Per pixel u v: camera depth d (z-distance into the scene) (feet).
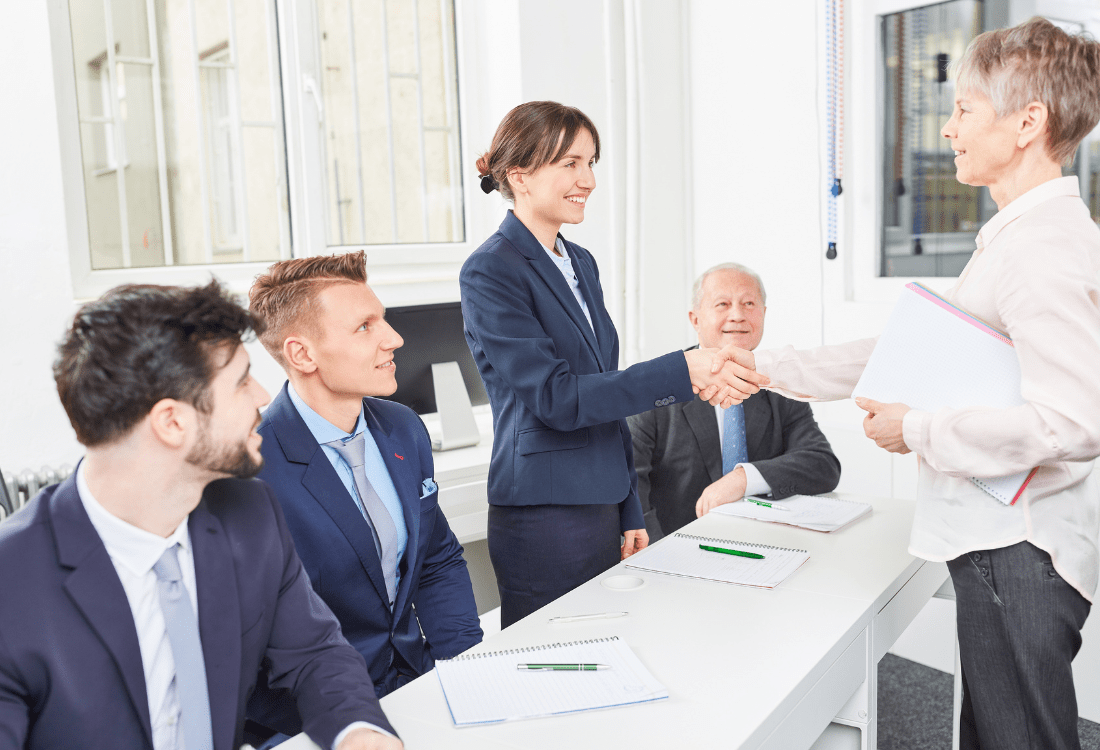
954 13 8.37
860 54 9.04
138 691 2.89
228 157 9.29
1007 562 3.73
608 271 10.64
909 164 8.90
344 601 4.44
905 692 8.37
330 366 4.33
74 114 8.20
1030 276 3.47
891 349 3.97
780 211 9.91
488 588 8.39
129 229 8.74
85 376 2.65
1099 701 7.76
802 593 4.52
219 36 9.09
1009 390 3.67
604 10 10.27
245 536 3.30
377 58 10.05
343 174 9.99
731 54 10.16
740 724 3.22
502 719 3.31
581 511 5.42
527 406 5.18
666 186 10.61
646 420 7.12
